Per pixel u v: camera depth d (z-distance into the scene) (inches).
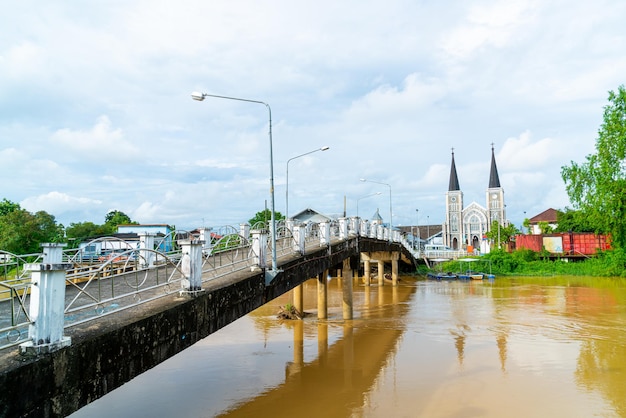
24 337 288.2
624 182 1996.8
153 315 319.9
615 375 635.5
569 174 2188.7
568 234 2652.6
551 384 601.3
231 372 666.8
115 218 2935.5
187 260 384.8
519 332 920.9
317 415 513.0
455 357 738.2
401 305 1323.8
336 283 2076.8
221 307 426.3
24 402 215.8
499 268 2405.3
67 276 299.3
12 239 1489.9
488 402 542.6
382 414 514.0
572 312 1160.2
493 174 4766.2
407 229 5561.0
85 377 256.1
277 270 550.6
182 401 553.6
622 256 2118.6
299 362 719.7
